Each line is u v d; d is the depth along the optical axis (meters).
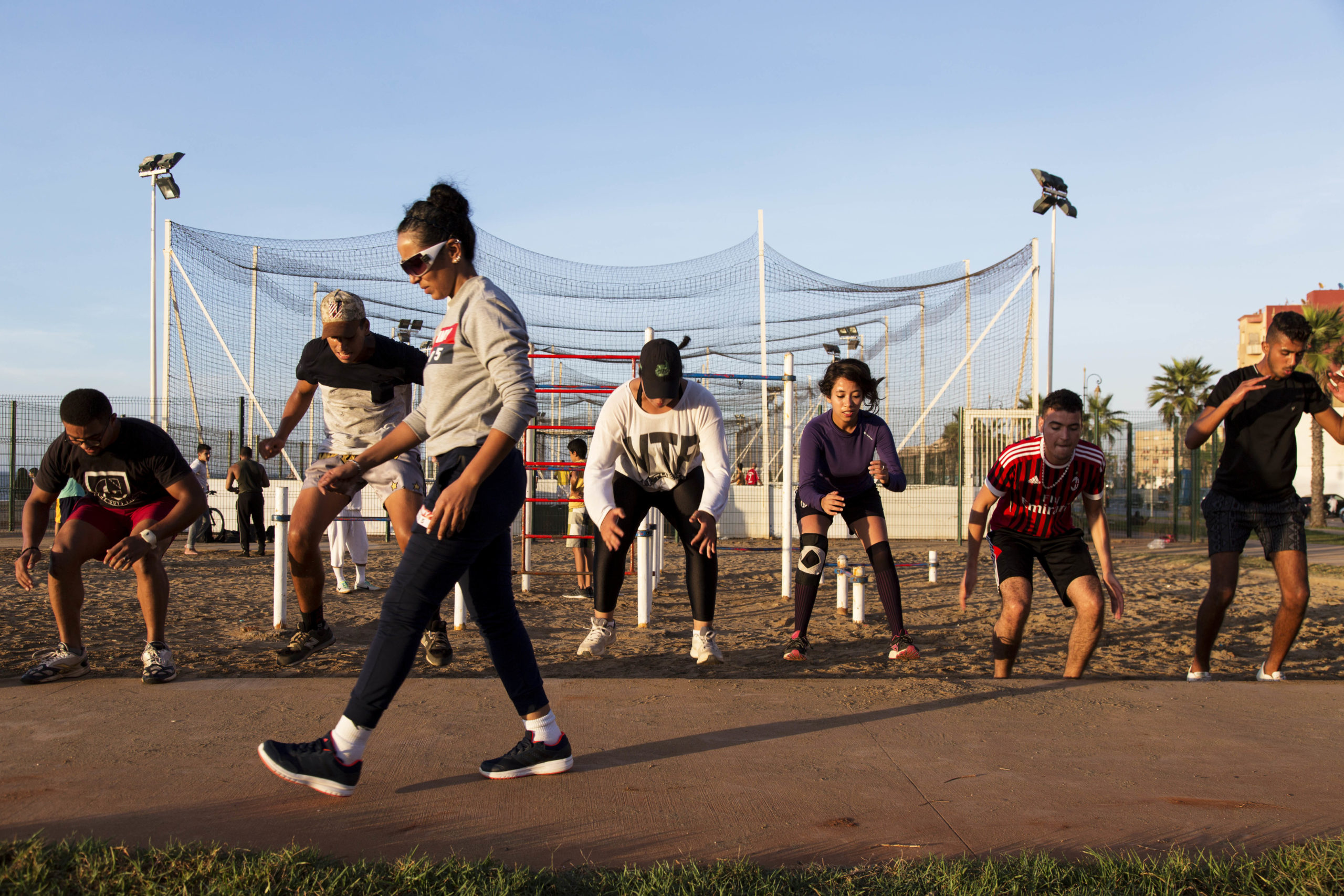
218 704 3.48
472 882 1.89
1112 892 1.85
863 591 6.95
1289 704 3.66
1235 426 4.30
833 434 5.19
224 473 16.69
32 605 7.35
